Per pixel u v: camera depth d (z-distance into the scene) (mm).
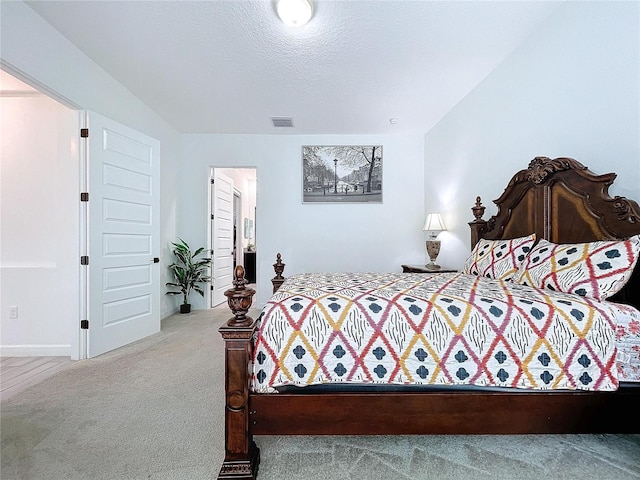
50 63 2297
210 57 2662
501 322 1300
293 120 4090
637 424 1299
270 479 1290
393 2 2027
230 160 4609
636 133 1639
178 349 2883
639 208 1569
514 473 1312
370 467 1359
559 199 2035
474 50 2574
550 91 2195
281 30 2301
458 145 3564
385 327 1304
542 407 1290
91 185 2674
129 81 3086
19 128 2824
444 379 1280
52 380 2225
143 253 3234
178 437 1568
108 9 2104
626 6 1674
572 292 1536
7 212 2814
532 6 2084
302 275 2436
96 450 1467
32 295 2777
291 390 1312
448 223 3830
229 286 5441
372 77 2980
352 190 4648
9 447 1487
